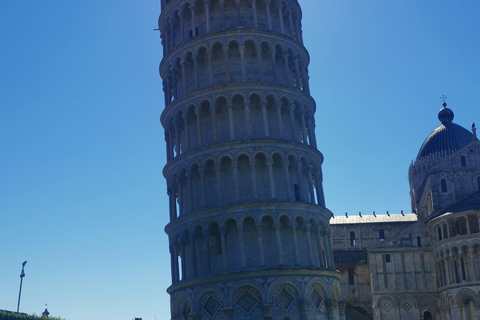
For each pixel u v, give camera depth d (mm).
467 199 101688
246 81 68688
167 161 72938
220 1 72625
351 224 133250
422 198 123812
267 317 60688
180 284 65562
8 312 61062
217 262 64938
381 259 105188
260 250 62938
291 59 73625
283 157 67312
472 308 94375
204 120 70188
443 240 99438
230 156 66438
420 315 102250
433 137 136250
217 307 62625
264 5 74500
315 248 67500
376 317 102438
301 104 71562
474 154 112438
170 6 76188
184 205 69562
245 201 64750
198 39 71125
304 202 66062
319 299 64688
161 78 77750
